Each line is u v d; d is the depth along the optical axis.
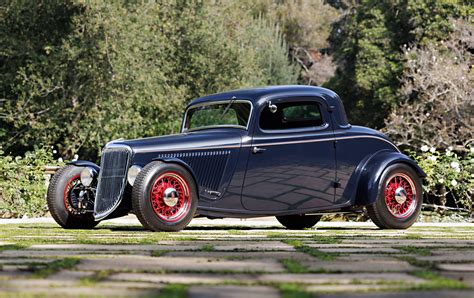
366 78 39.81
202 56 32.00
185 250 5.52
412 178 9.99
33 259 4.68
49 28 28.42
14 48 27.59
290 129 9.51
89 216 9.81
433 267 4.29
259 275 3.90
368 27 41.22
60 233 8.00
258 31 54.06
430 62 30.73
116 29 26.53
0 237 7.16
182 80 32.53
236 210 9.22
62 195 9.69
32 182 15.29
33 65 27.08
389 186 9.84
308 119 9.62
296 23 70.62
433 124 29.69
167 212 8.71
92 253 5.20
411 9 38.06
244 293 3.17
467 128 28.86
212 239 6.87
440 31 37.38
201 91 32.44
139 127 28.94
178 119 30.94
